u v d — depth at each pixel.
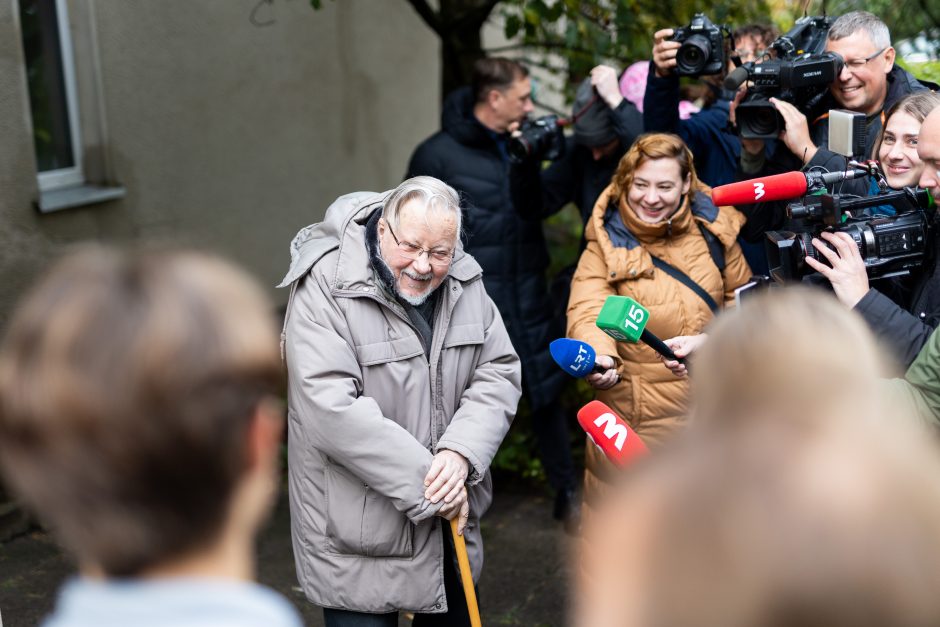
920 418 2.00
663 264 3.06
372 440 2.39
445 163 4.17
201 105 5.08
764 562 0.71
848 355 0.84
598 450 2.84
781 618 0.70
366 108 6.21
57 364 0.79
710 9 5.12
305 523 2.55
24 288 4.17
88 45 4.54
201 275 0.85
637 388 2.99
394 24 6.36
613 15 5.11
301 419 2.46
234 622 0.81
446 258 2.45
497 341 2.68
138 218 4.80
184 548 0.83
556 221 6.55
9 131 4.04
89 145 4.63
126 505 0.81
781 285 2.57
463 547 2.51
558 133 3.80
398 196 2.45
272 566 3.87
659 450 0.83
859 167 2.62
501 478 4.79
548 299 4.23
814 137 3.24
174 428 0.80
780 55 3.24
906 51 5.11
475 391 2.62
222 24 5.15
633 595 0.74
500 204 4.13
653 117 3.59
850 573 0.70
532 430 5.00
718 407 0.83
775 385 0.81
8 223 4.09
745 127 3.17
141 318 0.80
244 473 0.86
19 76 4.04
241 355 0.83
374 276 2.48
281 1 5.48
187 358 0.80
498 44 7.41
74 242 4.43
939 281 2.46
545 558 4.04
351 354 2.46
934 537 0.72
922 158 2.37
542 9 4.79
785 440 0.76
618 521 0.77
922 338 2.30
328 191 5.98
